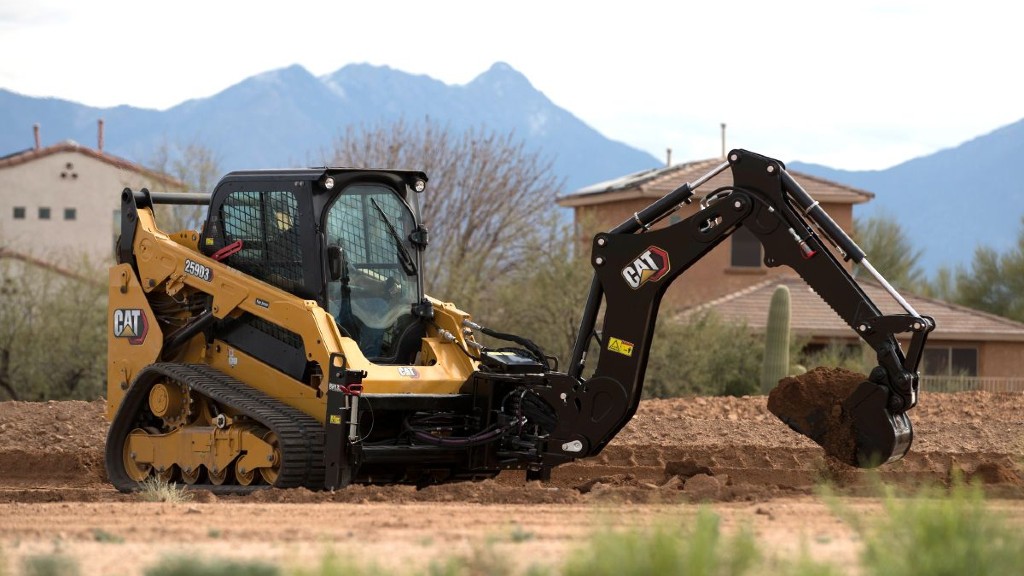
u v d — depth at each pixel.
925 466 44.66
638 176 143.12
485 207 137.00
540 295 105.44
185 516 27.72
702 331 103.62
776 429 54.53
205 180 112.94
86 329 104.75
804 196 34.16
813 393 34.19
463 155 138.88
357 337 38.75
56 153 180.88
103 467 50.16
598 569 17.97
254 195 39.84
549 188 143.12
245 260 40.00
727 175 127.31
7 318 105.00
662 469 44.72
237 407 37.31
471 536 23.83
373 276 39.41
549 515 27.66
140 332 41.81
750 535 19.95
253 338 39.62
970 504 23.27
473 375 39.16
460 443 37.81
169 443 40.12
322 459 36.28
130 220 42.56
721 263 126.31
